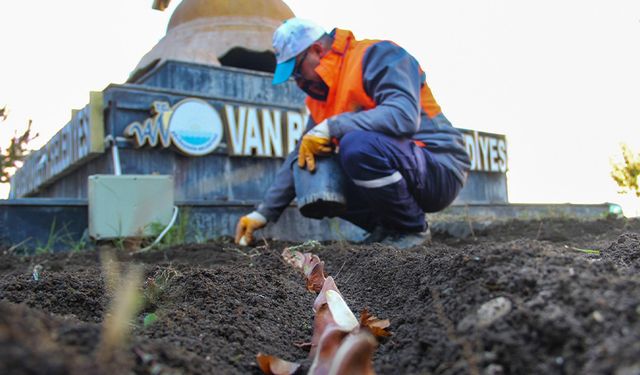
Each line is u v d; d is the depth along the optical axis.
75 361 0.90
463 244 4.78
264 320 1.92
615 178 9.50
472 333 1.23
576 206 9.18
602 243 3.60
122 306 1.10
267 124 6.61
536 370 1.05
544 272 1.31
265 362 1.41
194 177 6.18
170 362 1.19
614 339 0.99
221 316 1.85
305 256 2.12
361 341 1.24
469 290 1.41
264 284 2.34
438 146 4.64
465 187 8.65
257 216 5.21
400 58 4.49
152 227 5.14
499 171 9.24
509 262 1.46
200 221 5.83
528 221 6.47
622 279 1.24
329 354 1.33
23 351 0.84
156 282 2.18
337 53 4.80
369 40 4.74
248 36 7.46
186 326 1.71
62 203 5.32
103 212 4.99
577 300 1.14
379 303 2.12
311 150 4.44
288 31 4.89
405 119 4.28
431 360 1.25
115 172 5.62
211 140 6.20
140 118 5.88
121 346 1.13
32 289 2.07
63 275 2.36
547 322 1.11
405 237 4.48
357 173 4.22
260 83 7.11
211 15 7.70
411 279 2.15
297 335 1.86
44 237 5.25
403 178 4.32
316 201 4.44
